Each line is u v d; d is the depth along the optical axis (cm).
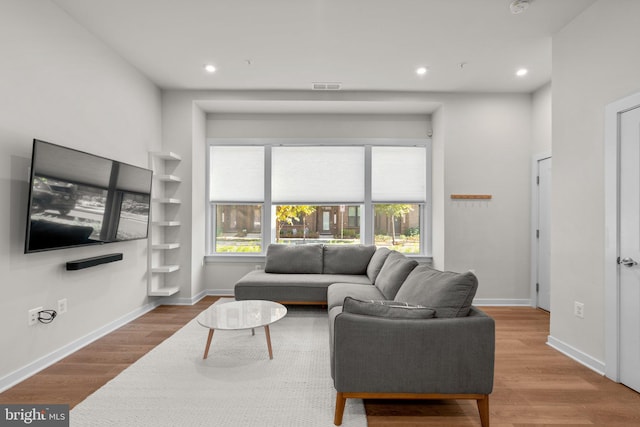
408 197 463
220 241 472
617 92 224
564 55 274
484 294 412
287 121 461
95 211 274
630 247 214
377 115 460
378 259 367
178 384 212
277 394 201
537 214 404
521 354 267
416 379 172
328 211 469
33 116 228
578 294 257
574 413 186
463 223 413
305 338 293
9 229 211
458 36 292
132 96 347
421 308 182
